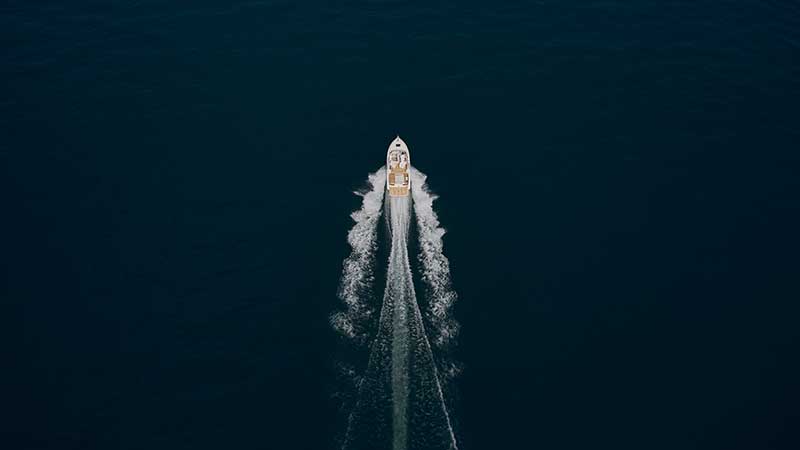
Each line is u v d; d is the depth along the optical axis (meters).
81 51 144.88
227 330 103.25
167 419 93.81
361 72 141.62
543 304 105.50
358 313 103.81
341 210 118.50
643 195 120.56
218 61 143.62
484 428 91.81
